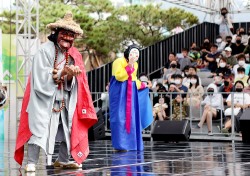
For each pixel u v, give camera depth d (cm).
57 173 776
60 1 2305
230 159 974
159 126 1480
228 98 1565
